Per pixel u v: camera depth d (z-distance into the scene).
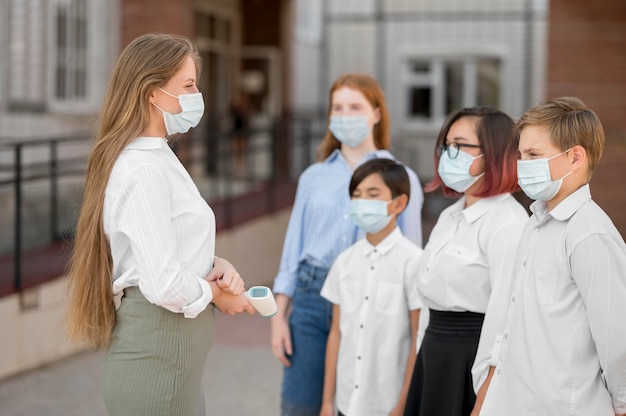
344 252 3.61
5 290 6.19
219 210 10.30
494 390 2.79
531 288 2.71
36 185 9.47
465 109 3.20
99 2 11.15
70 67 10.61
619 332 2.53
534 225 2.78
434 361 3.13
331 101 3.85
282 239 10.78
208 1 14.60
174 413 2.71
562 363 2.61
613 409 2.62
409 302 3.48
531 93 17.28
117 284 2.70
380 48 17.86
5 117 9.37
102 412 5.39
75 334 2.77
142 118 2.69
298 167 15.80
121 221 2.62
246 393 5.84
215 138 10.45
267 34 16.09
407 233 3.73
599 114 10.24
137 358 2.68
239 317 8.34
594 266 2.55
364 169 3.46
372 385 3.48
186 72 2.75
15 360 6.19
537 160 2.68
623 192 10.14
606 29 10.20
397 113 17.88
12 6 9.50
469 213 3.11
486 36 17.44
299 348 3.74
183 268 2.70
